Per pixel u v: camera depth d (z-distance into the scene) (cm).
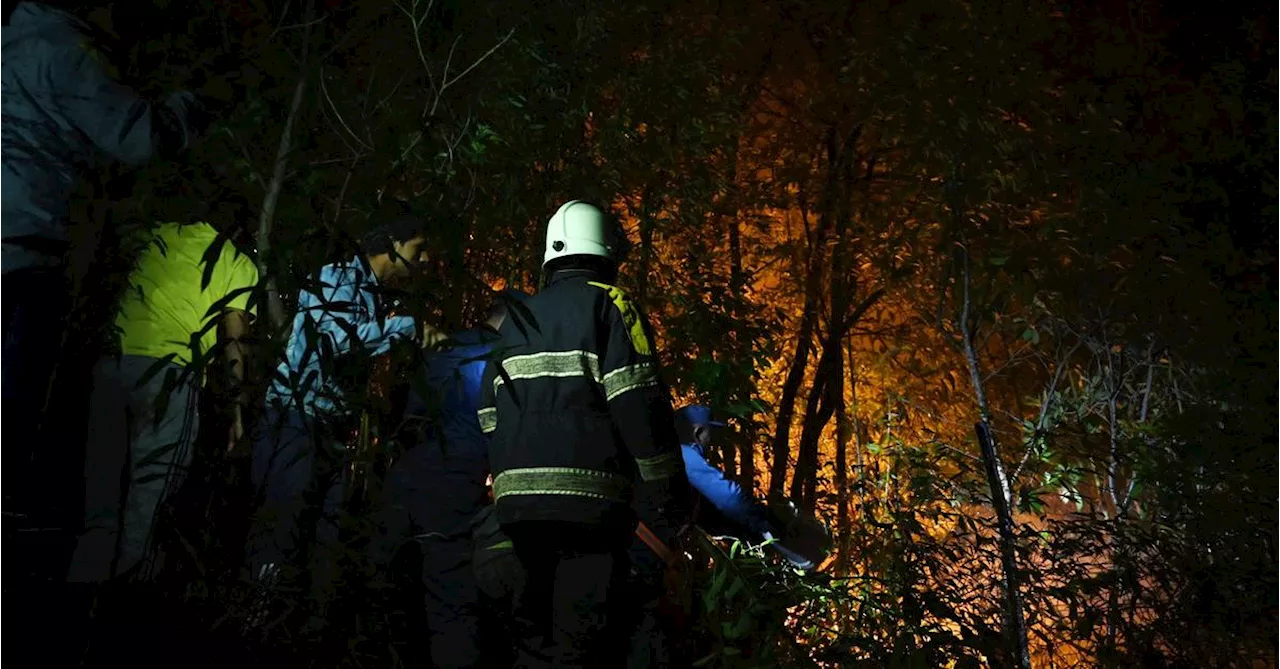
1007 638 579
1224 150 809
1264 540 646
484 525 459
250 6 521
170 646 437
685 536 495
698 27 809
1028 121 812
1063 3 876
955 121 739
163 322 471
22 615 396
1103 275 735
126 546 458
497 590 452
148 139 420
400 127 488
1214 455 664
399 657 447
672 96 738
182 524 462
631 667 462
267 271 386
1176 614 613
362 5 521
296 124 416
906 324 920
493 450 436
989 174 730
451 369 468
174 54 491
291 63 480
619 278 732
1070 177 768
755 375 742
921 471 675
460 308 483
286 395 459
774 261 884
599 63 737
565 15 718
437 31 575
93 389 459
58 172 411
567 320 431
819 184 876
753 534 573
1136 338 739
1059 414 723
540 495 423
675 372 684
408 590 479
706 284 763
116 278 462
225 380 413
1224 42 931
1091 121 797
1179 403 750
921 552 593
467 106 599
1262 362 709
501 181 625
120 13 449
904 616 546
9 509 415
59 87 409
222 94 488
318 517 432
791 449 957
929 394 894
